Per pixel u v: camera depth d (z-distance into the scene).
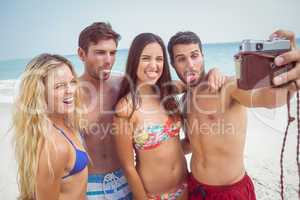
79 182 1.88
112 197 2.37
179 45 2.04
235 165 2.03
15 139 1.80
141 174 2.18
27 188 1.75
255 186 3.59
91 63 2.39
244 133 2.03
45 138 1.66
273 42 1.26
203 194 2.06
